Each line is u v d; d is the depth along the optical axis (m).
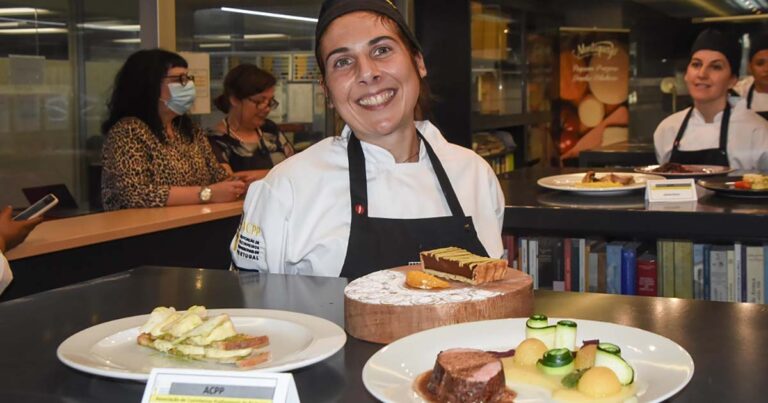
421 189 1.75
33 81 4.17
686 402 0.87
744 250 2.51
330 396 0.94
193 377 0.83
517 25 6.37
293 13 5.18
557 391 0.90
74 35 4.30
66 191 4.31
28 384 1.01
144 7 4.29
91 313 1.34
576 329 1.03
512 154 6.53
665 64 7.46
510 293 1.21
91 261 3.00
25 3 4.10
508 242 2.80
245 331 1.17
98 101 4.41
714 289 2.56
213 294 1.45
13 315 1.33
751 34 7.36
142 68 3.77
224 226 3.71
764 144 3.96
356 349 1.13
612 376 0.89
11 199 4.11
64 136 4.32
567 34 7.09
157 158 3.78
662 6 7.00
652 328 1.15
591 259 2.70
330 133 5.39
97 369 0.98
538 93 6.77
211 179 4.11
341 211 1.74
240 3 4.81
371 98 1.66
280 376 0.81
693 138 4.11
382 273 1.37
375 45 1.64
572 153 7.21
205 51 4.63
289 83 5.18
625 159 5.36
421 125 1.88
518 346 1.00
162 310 1.16
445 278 1.31
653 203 2.67
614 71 7.07
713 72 3.98
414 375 0.98
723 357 1.02
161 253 3.33
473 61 5.78
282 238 1.76
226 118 4.68
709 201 2.69
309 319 1.19
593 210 2.57
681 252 2.59
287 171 1.79
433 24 5.75
